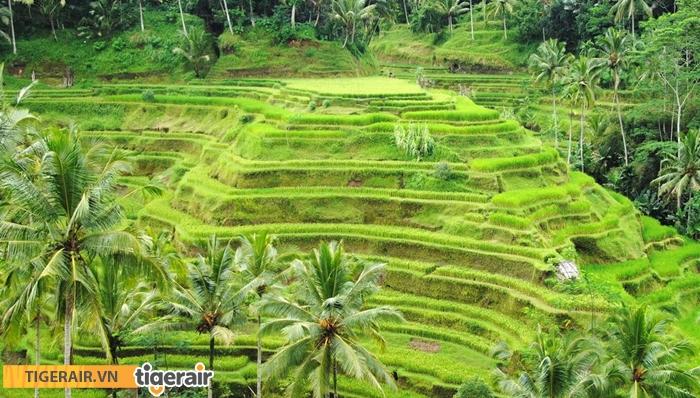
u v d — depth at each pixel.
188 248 52.91
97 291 28.52
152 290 36.69
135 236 27.58
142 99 84.56
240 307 34.38
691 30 71.19
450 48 124.12
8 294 30.17
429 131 61.31
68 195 26.94
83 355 42.81
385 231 51.91
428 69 120.88
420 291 47.62
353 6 97.56
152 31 97.69
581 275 43.94
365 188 56.22
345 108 68.75
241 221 55.62
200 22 98.81
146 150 78.12
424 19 131.00
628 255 54.69
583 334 37.31
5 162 27.30
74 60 94.44
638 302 48.53
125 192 72.00
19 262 26.69
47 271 25.38
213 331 32.28
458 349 42.47
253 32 95.12
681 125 76.94
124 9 99.38
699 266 59.25
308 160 59.47
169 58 94.50
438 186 55.50
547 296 42.81
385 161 58.59
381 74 109.56
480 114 63.88
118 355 42.47
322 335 30.66
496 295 45.19
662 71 74.38
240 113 75.44
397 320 30.97
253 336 43.38
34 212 26.56
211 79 91.94
